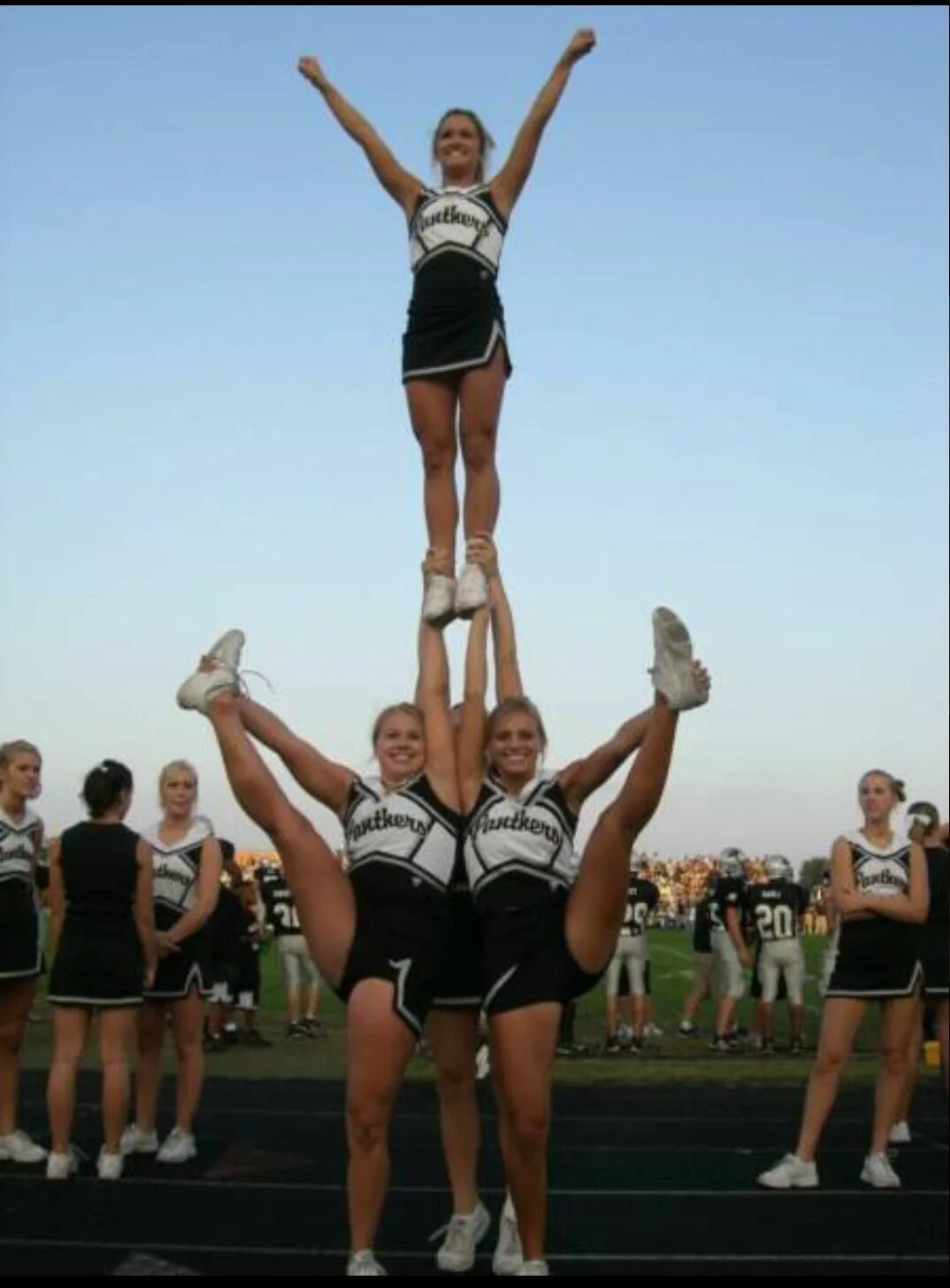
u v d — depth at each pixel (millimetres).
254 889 14984
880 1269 5648
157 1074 7910
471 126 5262
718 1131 9133
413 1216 6586
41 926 7535
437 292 5094
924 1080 11406
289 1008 14031
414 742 4598
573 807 4582
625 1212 6719
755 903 13000
